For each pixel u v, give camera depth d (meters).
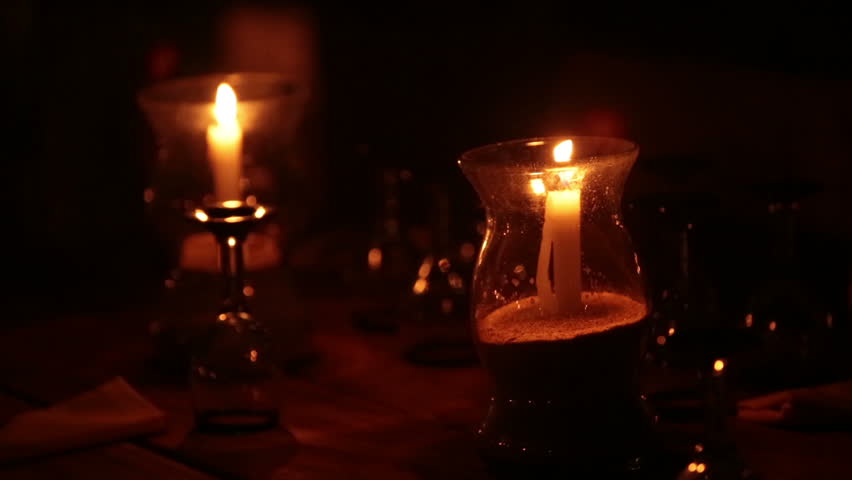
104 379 1.54
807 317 1.42
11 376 1.57
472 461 1.29
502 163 1.27
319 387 1.48
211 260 1.54
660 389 1.39
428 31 2.20
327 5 2.49
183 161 1.52
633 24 1.87
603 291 1.23
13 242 3.39
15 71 3.43
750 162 1.71
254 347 1.39
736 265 1.68
